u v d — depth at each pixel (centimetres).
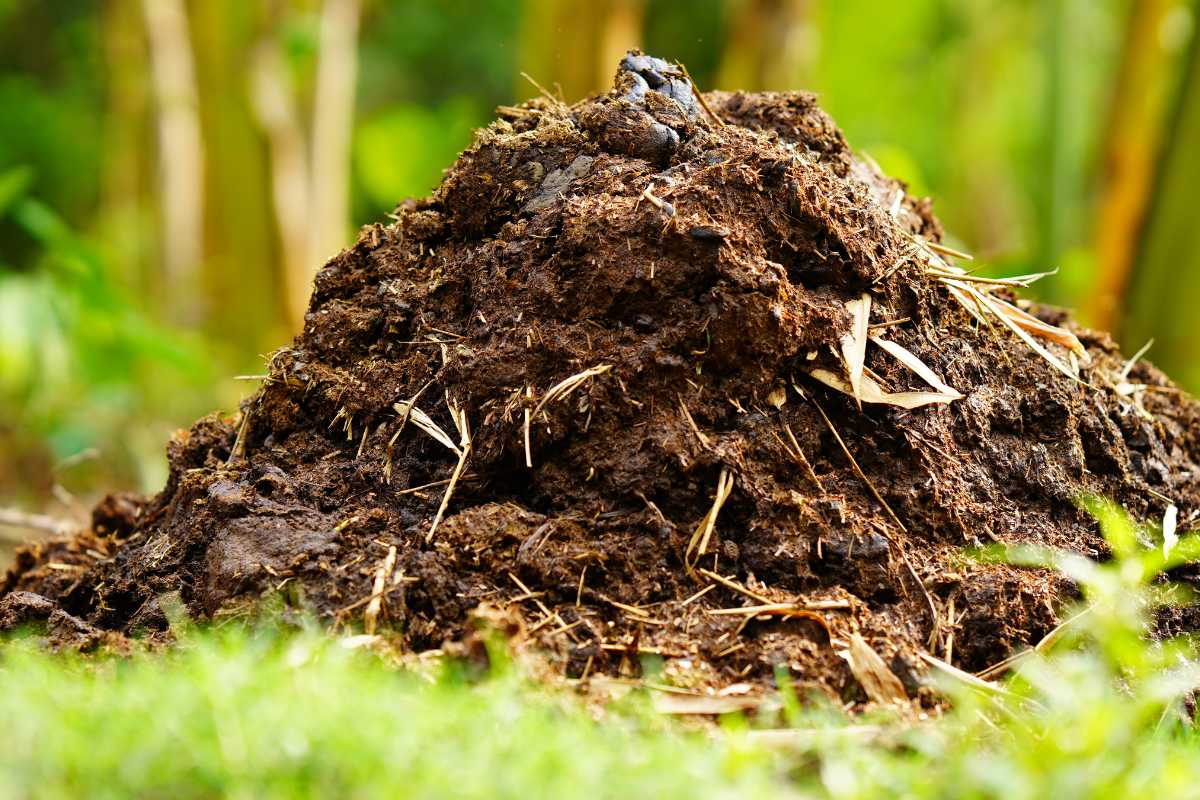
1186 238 293
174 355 321
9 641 179
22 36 796
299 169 390
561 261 183
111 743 152
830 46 467
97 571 190
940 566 180
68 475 331
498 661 166
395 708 157
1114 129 321
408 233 197
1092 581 173
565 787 150
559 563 176
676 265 181
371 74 743
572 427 180
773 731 163
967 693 170
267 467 186
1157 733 172
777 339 181
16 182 309
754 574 177
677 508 179
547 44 341
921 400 183
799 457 180
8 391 358
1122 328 303
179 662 169
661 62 197
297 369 192
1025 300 216
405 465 184
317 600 174
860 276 186
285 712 155
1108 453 194
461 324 189
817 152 201
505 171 192
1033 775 155
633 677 171
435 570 175
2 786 149
